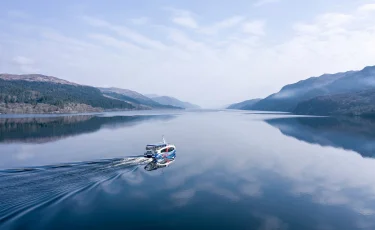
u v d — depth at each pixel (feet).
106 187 144.87
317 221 113.29
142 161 198.80
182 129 457.27
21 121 547.08
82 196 130.52
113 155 222.69
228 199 134.00
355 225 110.73
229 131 434.30
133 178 163.43
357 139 335.67
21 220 103.91
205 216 114.62
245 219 112.98
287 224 110.01
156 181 159.43
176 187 149.59
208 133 403.34
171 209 120.67
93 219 108.47
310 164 206.80
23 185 137.59
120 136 351.05
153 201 128.98
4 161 198.70
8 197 122.42
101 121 602.85
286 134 392.88
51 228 99.60
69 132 385.09
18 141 299.38
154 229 103.19
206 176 171.73
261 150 263.90
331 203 132.05
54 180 147.64
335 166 201.05
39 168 173.27
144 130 430.61
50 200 122.93
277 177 172.04
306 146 289.12
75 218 108.37
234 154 243.19
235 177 170.50
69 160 202.18
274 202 131.54
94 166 180.86
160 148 208.54
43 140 308.19
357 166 201.36
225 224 108.37
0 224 100.01
